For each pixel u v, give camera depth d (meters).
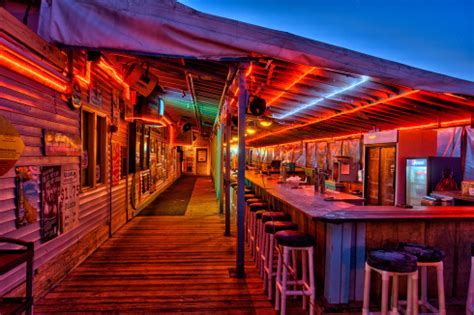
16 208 2.68
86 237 4.31
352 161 8.38
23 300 2.04
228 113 5.81
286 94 6.44
